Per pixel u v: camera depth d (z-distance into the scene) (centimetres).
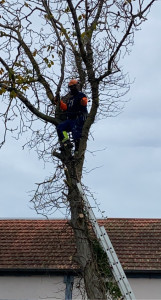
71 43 1370
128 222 2298
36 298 1973
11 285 2003
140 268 1955
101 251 1274
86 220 1272
